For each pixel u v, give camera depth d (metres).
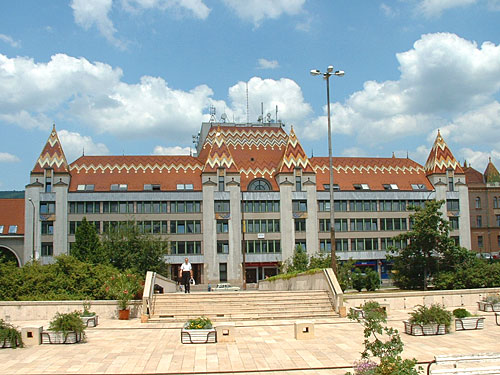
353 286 45.16
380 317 15.46
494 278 39.41
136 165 79.75
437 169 83.44
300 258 62.47
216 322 26.06
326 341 20.80
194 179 79.12
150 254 56.69
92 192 74.44
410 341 20.31
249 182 79.69
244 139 87.94
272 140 88.56
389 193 81.31
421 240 45.72
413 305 30.39
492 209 86.00
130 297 28.50
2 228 74.12
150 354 18.72
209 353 18.73
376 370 12.93
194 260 75.25
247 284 75.69
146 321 26.98
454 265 44.69
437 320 21.53
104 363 17.39
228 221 76.50
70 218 73.81
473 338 20.84
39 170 74.00
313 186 78.94
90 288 31.70
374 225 80.50
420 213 46.50
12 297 30.77
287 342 20.66
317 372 16.00
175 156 83.00
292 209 78.19
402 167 86.44
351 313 16.27
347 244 79.56
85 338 21.84
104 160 80.00
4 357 18.39
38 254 68.62
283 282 42.97
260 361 17.41
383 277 79.50
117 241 56.53
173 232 75.69
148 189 76.69
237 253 76.06
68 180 74.81
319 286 32.38
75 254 52.06
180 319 27.09
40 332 20.78
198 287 74.31
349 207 80.25
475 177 91.19
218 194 76.62
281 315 27.61
